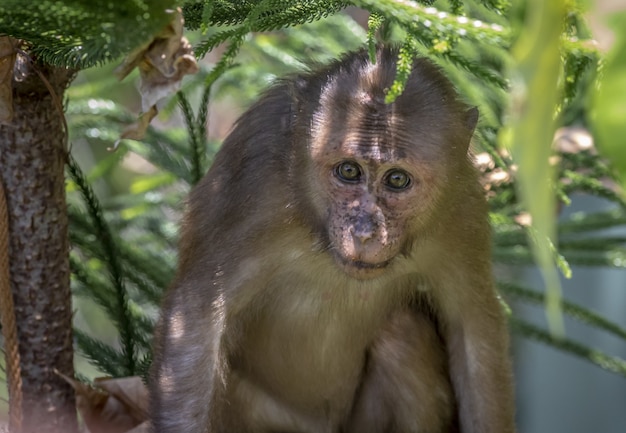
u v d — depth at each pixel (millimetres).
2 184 9211
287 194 9797
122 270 11641
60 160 10023
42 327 10188
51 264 10117
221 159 10352
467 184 10164
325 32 14492
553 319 3852
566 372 20000
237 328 10711
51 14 6910
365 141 9203
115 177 19938
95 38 7016
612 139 3584
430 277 10609
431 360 11195
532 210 3623
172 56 7016
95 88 15289
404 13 6121
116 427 10414
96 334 19625
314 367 11266
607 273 19188
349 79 9531
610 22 3564
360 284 10602
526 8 4043
